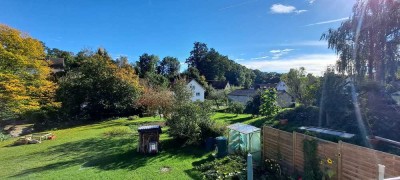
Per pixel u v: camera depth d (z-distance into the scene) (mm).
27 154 14078
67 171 10352
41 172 10453
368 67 15789
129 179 9164
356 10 16078
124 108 31875
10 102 21109
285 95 35875
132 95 31969
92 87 30812
